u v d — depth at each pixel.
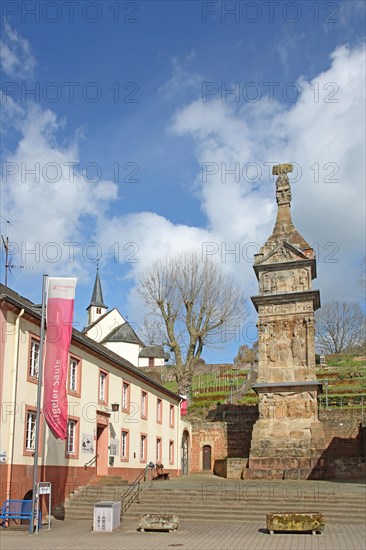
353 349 80.81
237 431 43.22
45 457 22.56
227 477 35.38
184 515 20.86
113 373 30.69
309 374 36.00
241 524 19.59
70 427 25.33
